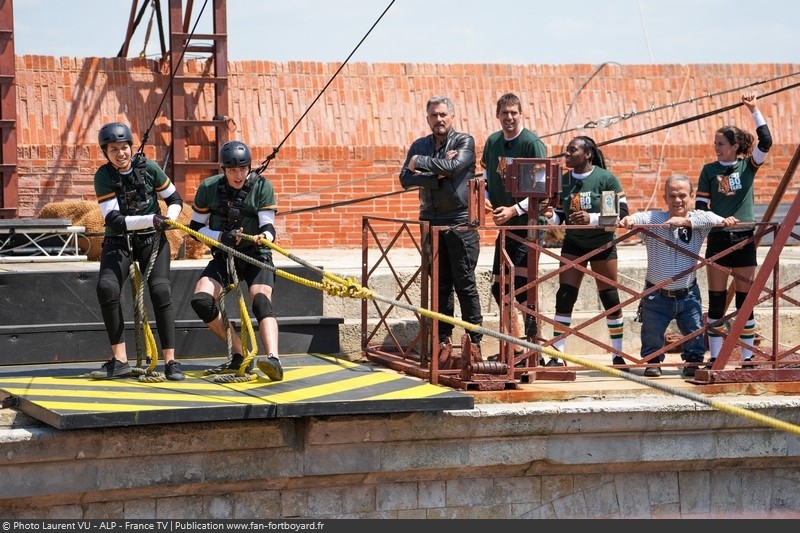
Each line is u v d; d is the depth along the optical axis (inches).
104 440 571.2
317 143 1110.4
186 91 1092.5
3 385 621.9
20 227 825.5
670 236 703.7
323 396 598.5
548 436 638.5
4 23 1017.5
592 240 706.2
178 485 593.6
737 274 695.1
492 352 782.5
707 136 1200.8
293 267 747.4
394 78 1152.8
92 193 1059.9
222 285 652.7
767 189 1205.7
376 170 1113.4
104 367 652.1
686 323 710.5
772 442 666.2
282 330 739.4
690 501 674.2
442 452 626.2
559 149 1163.3
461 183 694.5
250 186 650.2
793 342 834.8
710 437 660.1
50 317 707.4
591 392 650.2
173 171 1061.8
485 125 1160.2
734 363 709.9
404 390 619.5
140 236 645.9
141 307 642.2
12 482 563.8
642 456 651.5
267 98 1113.4
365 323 754.8
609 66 1205.7
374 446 616.4
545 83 1187.3
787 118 1227.2
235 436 593.6
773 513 684.7
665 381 687.7
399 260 952.9
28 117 1056.2
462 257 695.7
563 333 682.8
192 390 614.5
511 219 714.8
